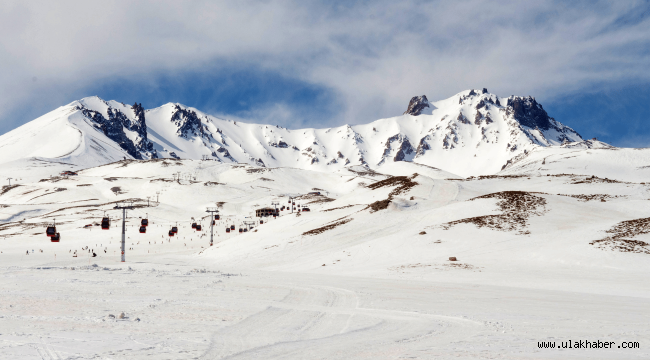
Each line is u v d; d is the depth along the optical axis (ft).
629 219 224.74
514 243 190.90
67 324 53.36
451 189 375.04
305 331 54.44
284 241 263.90
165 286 99.30
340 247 231.30
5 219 650.02
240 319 61.11
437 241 207.31
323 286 107.45
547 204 260.62
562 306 78.59
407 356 41.60
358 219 286.05
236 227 566.77
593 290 110.11
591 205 264.31
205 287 99.71
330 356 41.55
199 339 47.24
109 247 420.36
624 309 75.46
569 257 157.58
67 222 572.51
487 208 263.90
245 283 112.16
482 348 45.24
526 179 447.83
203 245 435.12
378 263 183.21
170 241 460.55
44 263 278.87
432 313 69.31
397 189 405.18
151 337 47.32
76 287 93.09
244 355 41.24
